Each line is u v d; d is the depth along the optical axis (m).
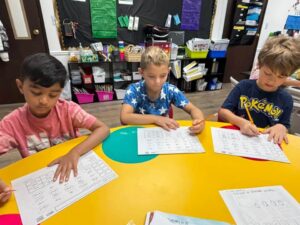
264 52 0.97
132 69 3.04
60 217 0.49
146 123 0.94
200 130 0.88
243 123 0.92
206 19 3.40
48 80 0.69
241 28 3.62
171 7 3.10
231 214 0.51
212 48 3.31
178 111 2.71
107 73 3.14
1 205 0.52
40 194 0.55
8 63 2.65
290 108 1.07
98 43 2.82
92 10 2.72
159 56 1.04
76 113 0.93
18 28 2.55
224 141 0.82
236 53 3.86
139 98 1.19
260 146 0.79
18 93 2.84
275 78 0.97
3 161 1.72
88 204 0.53
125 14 2.90
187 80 3.30
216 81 3.63
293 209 0.52
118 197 0.55
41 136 0.89
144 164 0.67
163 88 1.21
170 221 0.48
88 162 0.68
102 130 0.82
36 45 2.69
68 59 2.80
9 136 0.81
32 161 0.67
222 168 0.67
